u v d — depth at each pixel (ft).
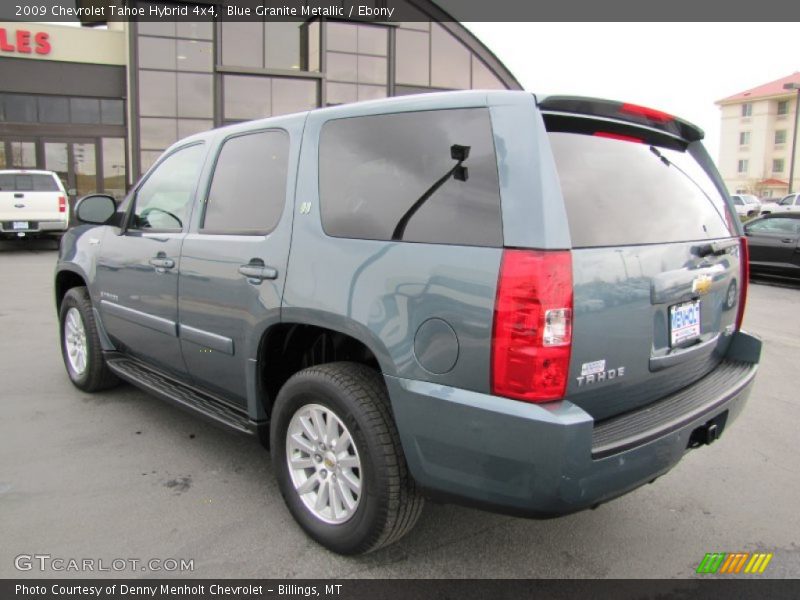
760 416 15.65
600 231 7.82
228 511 10.43
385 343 8.08
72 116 70.18
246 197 10.84
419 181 8.30
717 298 9.98
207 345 11.21
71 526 9.87
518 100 7.62
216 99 72.64
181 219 12.26
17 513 10.23
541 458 6.98
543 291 6.97
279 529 9.93
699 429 8.95
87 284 15.24
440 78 82.02
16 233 50.52
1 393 16.10
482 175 7.64
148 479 11.51
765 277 43.21
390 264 8.20
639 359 8.21
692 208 9.76
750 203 110.93
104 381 15.74
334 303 8.69
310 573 8.85
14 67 67.21
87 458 12.34
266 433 10.63
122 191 72.69
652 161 9.38
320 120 9.82
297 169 9.88
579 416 7.02
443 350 7.59
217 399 11.97
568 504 7.16
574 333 7.20
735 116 249.75
